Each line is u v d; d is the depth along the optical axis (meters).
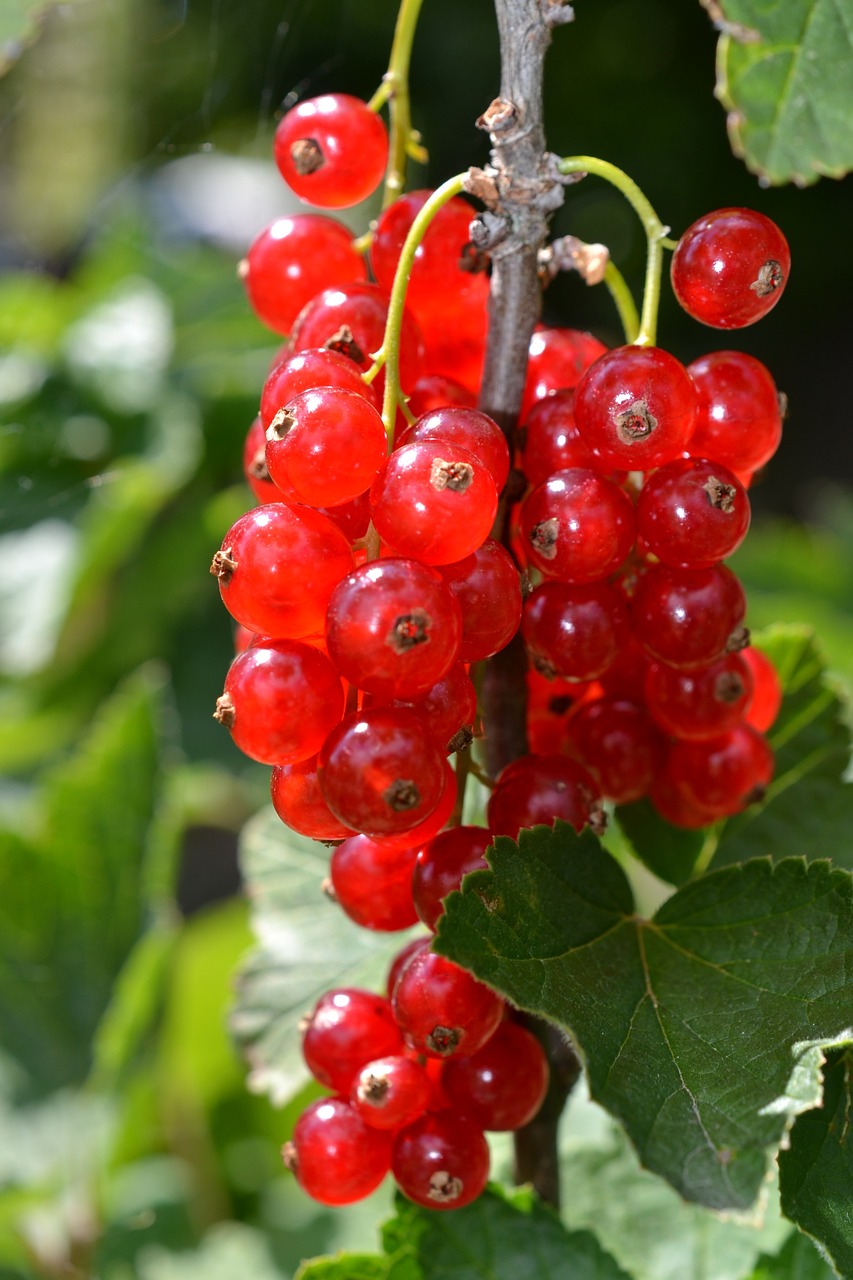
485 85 1.15
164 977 0.40
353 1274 0.26
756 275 0.25
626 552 0.25
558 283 1.27
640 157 1.25
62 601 0.59
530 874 0.25
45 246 1.08
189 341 0.67
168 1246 0.41
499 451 0.25
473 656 0.24
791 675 0.29
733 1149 0.23
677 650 0.25
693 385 0.25
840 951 0.25
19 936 0.39
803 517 1.30
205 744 0.63
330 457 0.24
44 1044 0.39
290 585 0.24
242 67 1.08
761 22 0.28
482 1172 0.25
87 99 0.97
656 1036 0.24
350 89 1.22
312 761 0.24
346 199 0.27
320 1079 0.26
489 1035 0.25
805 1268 0.27
